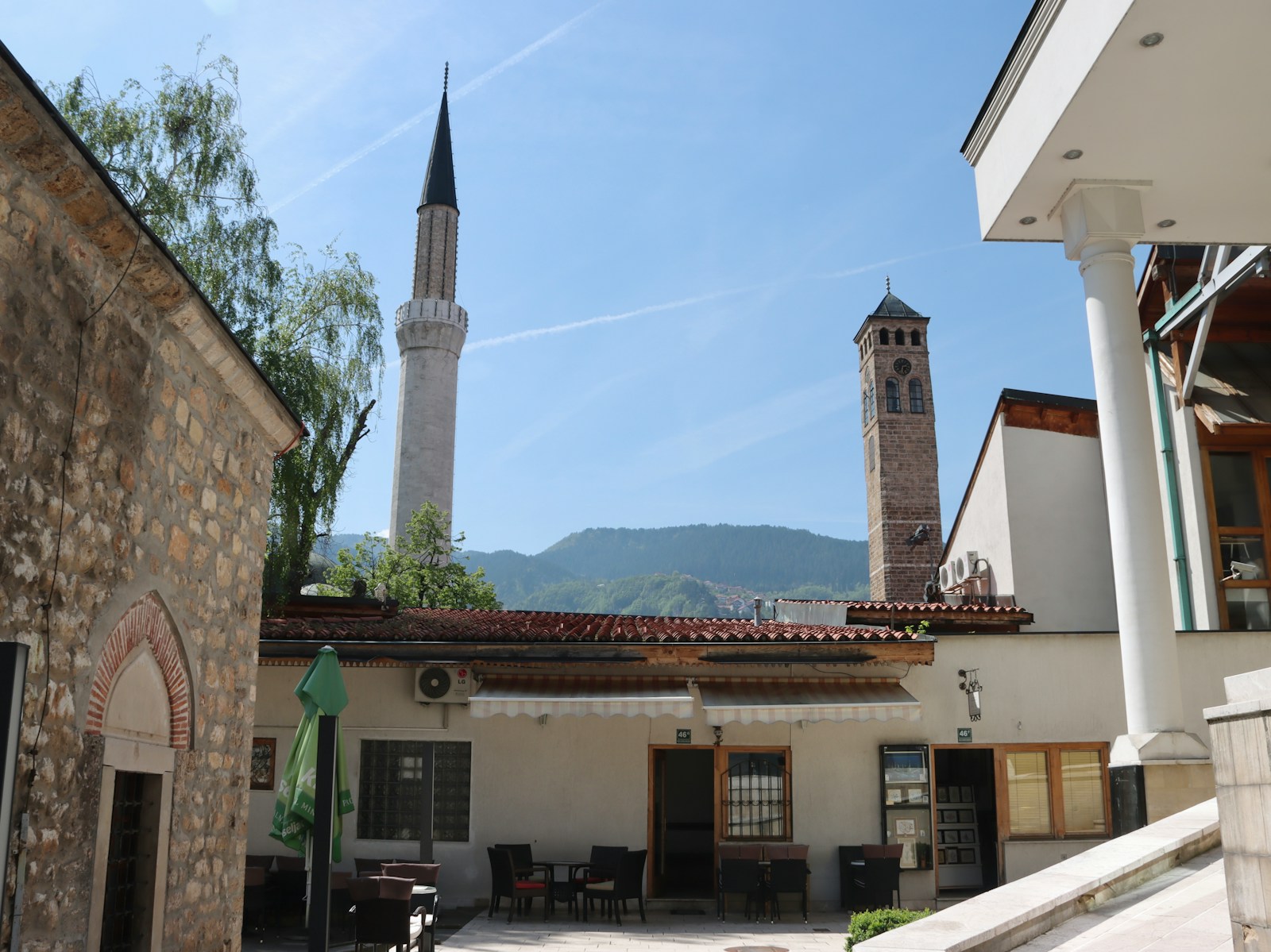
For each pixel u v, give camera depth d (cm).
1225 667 1528
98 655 585
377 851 1531
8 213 497
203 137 2284
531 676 1561
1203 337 1736
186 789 719
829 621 1950
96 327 587
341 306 2506
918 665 1578
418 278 6488
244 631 838
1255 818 518
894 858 1433
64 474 552
